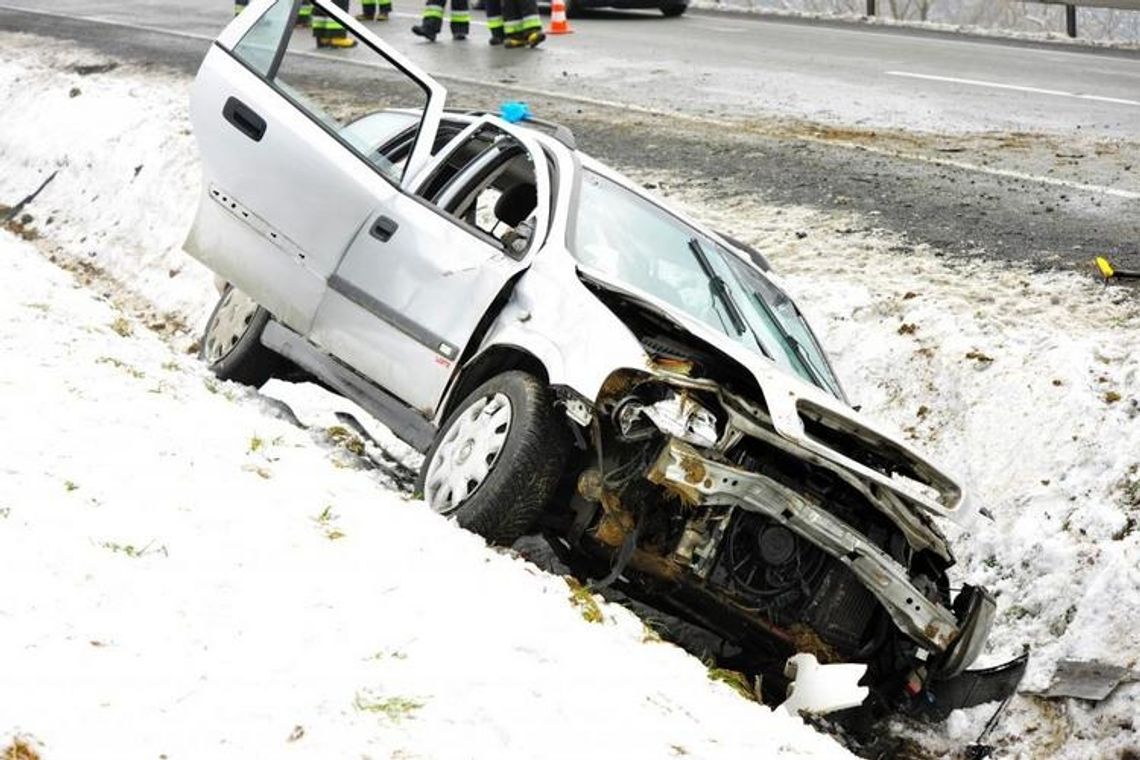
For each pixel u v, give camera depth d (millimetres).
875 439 5812
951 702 6281
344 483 5445
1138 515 7184
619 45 20297
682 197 11922
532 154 6977
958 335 8859
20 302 7094
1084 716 6199
